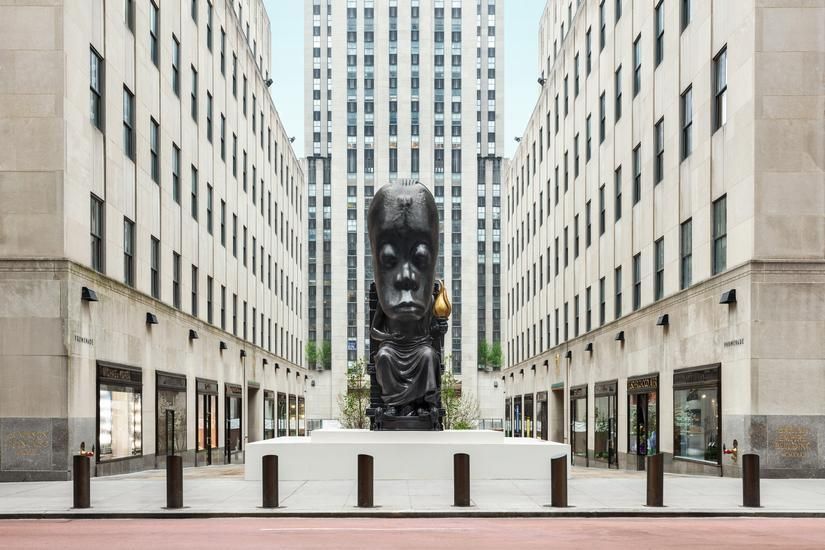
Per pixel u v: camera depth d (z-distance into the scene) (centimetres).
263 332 5141
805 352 1939
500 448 1823
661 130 2783
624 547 947
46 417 1922
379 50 11081
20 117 1988
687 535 1048
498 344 10762
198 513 1240
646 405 2873
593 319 3728
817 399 1931
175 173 3130
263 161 5203
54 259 1952
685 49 2519
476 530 1097
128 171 2508
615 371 3294
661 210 2744
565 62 4459
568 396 4219
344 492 1538
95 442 2098
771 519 1231
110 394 2234
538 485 1664
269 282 5397
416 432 1878
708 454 2217
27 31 2002
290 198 6594
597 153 3691
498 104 11475
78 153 2081
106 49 2311
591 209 3812
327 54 11262
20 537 1034
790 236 1970
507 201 6938
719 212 2239
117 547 948
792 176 1978
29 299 1947
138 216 2592
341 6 11238
